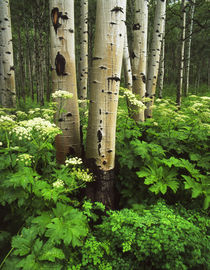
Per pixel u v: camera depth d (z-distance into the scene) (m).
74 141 3.36
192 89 27.59
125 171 3.34
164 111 4.21
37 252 1.92
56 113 3.20
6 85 6.07
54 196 2.23
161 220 2.39
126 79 5.44
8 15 5.77
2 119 2.57
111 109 2.87
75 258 2.30
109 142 2.95
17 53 28.33
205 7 14.11
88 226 2.63
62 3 2.83
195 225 2.61
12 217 2.46
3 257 2.10
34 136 3.15
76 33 23.16
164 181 3.05
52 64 3.12
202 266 2.16
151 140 4.04
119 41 2.71
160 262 2.16
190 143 3.75
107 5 2.57
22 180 2.16
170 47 37.56
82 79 9.09
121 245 2.34
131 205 3.03
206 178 2.97
